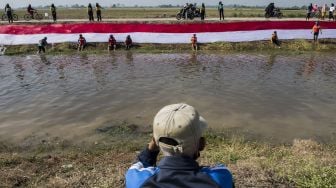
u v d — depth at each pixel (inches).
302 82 731.4
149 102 585.6
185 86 696.4
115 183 269.0
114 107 559.5
